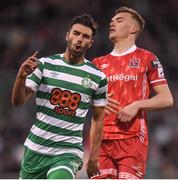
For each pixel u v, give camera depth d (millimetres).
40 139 16391
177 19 55406
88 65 16734
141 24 19125
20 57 49750
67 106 16359
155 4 56031
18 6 56312
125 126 18188
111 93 18359
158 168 36344
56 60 16547
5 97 41156
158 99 18094
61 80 16391
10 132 39750
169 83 43094
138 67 18391
